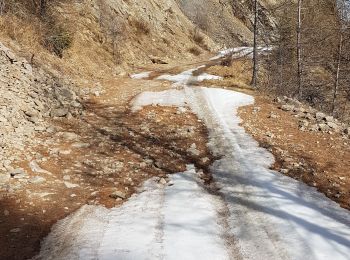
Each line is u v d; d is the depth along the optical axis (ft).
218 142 35.58
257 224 22.12
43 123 36.04
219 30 190.19
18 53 48.26
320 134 38.34
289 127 40.45
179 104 48.62
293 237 20.65
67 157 30.25
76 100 45.85
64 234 20.63
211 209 23.76
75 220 22.02
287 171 28.99
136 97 51.75
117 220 22.17
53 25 63.62
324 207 23.85
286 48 109.09
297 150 33.68
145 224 21.70
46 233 20.74
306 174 28.71
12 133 31.65
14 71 42.42
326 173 29.01
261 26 143.95
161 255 18.98
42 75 46.60
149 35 119.85
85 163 29.60
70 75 55.93
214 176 28.55
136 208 23.57
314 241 20.21
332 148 34.53
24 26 54.70
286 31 115.55
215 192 26.22
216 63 114.93
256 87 68.54
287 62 106.11
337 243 20.07
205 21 181.68
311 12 120.37
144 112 44.83
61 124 37.40
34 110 37.70
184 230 21.26
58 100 42.83
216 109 46.98
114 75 71.92
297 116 44.47
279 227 21.68
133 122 40.91
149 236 20.56
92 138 34.94
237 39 192.13
